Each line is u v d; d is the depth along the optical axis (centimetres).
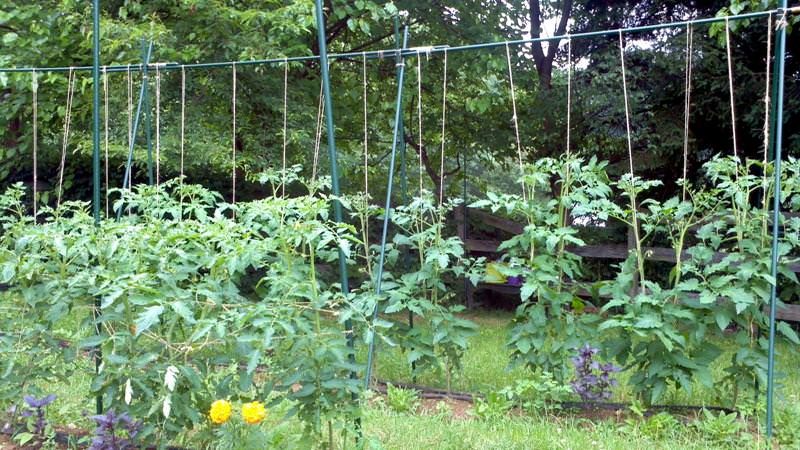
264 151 822
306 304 282
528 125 984
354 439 308
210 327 252
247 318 260
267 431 337
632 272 418
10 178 966
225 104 827
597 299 439
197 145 773
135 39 698
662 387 388
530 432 373
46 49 734
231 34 770
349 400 285
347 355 299
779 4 376
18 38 732
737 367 403
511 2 998
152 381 289
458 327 461
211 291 296
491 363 571
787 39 791
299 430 346
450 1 920
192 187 484
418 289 475
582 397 421
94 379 282
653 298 393
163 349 283
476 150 1063
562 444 349
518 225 943
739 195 395
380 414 404
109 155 779
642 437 369
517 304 952
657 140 877
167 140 744
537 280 422
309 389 269
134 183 969
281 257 340
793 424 377
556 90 933
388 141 1053
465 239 955
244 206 374
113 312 289
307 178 882
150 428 281
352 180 1040
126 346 286
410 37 959
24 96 766
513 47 962
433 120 1019
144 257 308
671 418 382
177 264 332
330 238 275
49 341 337
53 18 710
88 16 705
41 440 336
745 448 353
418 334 462
